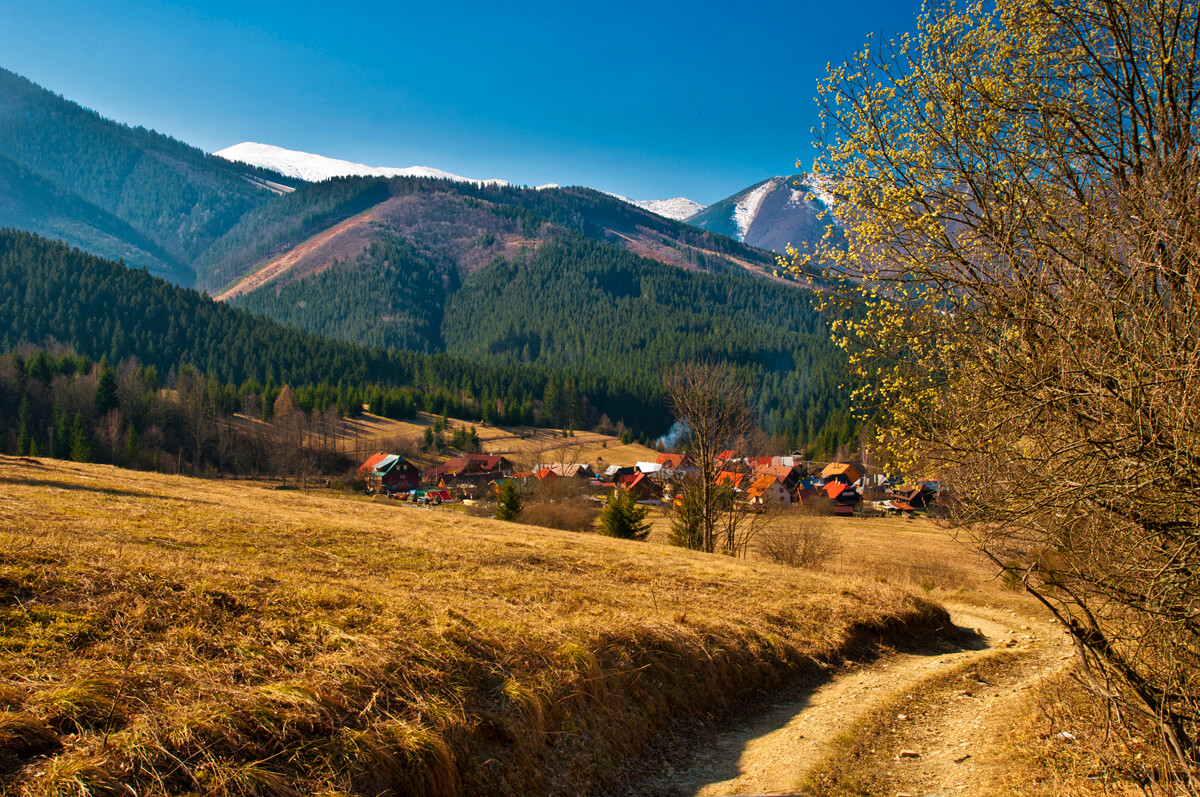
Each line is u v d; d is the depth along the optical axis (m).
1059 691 10.90
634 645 11.16
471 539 20.75
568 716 8.80
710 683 11.51
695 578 18.33
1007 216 9.00
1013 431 7.23
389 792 6.21
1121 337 6.70
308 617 8.74
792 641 14.36
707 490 32.75
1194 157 7.36
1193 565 6.07
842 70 11.52
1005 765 8.89
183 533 14.05
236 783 5.45
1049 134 9.56
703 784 8.72
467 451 120.94
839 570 34.41
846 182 11.62
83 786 4.84
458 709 7.65
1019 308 7.70
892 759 9.61
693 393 33.28
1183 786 6.90
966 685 13.48
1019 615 23.00
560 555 19.42
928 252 10.33
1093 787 7.66
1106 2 9.25
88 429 83.69
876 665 14.77
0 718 5.18
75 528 12.45
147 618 7.64
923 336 10.09
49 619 7.12
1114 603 7.18
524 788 7.41
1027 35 10.72
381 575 13.06
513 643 9.53
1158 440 6.14
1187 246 6.48
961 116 10.11
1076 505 6.51
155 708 5.98
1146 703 7.21
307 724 6.43
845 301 11.45
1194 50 8.90
